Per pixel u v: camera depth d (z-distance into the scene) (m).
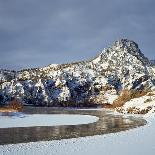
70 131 61.00
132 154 38.41
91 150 40.78
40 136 53.38
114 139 49.53
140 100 136.88
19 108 129.00
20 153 38.81
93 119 94.25
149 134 55.22
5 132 58.84
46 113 125.94
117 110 145.88
